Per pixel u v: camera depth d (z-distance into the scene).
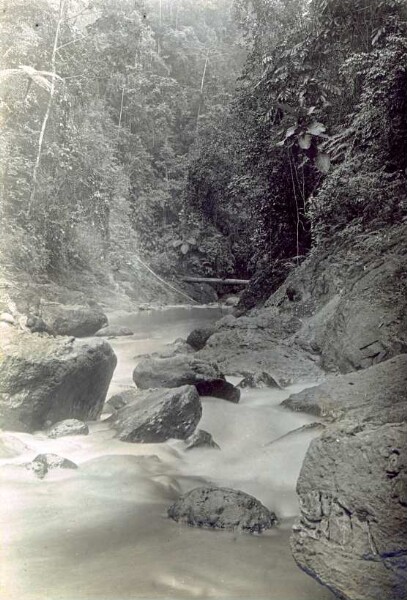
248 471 4.40
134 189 31.03
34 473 3.98
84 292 22.33
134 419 5.14
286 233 15.85
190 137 33.94
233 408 6.06
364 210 10.95
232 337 9.84
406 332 7.26
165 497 3.74
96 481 3.92
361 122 11.60
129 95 31.19
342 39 13.15
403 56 10.80
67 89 22.36
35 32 21.66
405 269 8.20
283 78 13.95
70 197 23.06
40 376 5.32
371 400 5.35
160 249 31.19
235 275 31.95
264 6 16.95
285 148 14.75
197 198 30.31
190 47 35.69
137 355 10.96
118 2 29.38
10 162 19.72
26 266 18.59
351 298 8.47
